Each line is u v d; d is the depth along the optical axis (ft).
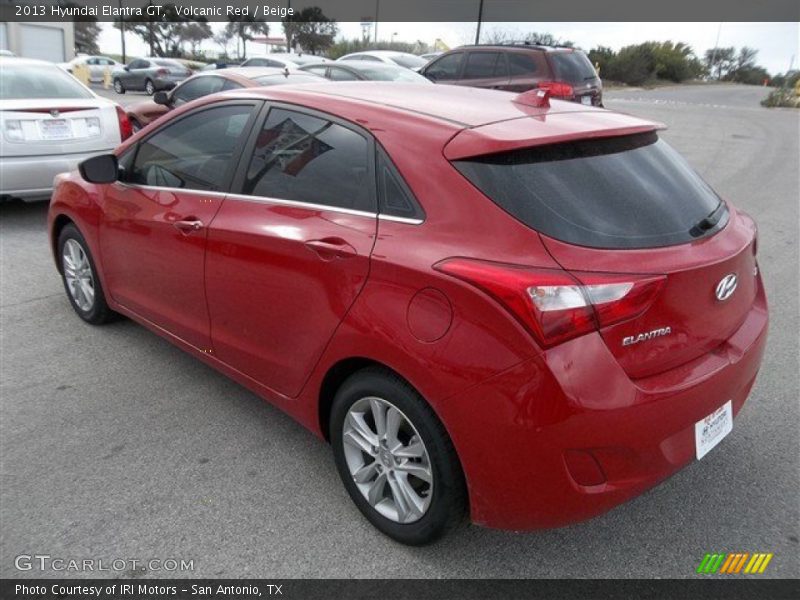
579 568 8.46
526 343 6.86
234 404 12.17
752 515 9.42
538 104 9.64
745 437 11.26
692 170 9.50
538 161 7.87
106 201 13.19
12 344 14.35
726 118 68.13
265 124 10.41
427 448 7.91
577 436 6.91
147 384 12.82
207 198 10.87
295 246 9.10
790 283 18.74
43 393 12.41
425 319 7.54
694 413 7.64
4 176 21.31
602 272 7.02
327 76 36.29
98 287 14.52
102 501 9.55
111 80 103.55
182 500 9.61
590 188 7.80
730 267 8.05
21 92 22.77
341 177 9.04
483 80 40.63
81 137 22.75
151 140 12.48
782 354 14.35
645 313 7.14
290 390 9.84
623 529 9.15
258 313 9.98
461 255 7.40
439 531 8.22
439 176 7.95
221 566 8.45
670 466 7.61
